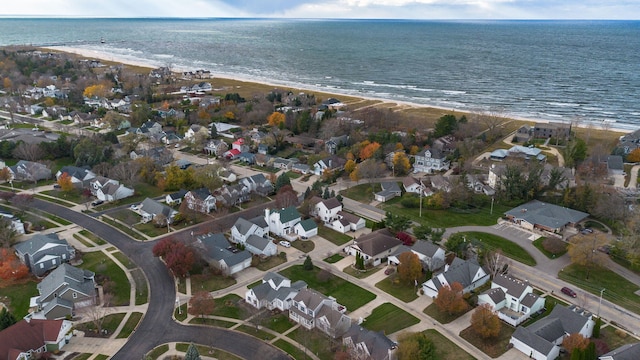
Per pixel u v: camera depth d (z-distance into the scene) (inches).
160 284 3863.2
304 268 4111.7
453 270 3784.5
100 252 4347.9
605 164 6117.1
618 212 4741.6
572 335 3011.8
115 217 5059.1
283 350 3110.2
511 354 3065.9
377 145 6604.3
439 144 7042.3
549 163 6466.5
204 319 3412.9
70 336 3181.6
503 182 5506.9
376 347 2947.8
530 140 7485.2
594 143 7263.8
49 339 3046.3
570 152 6348.4
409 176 6235.2
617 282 3882.9
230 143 7672.2
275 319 3447.3
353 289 3823.8
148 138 7800.2
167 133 7834.6
